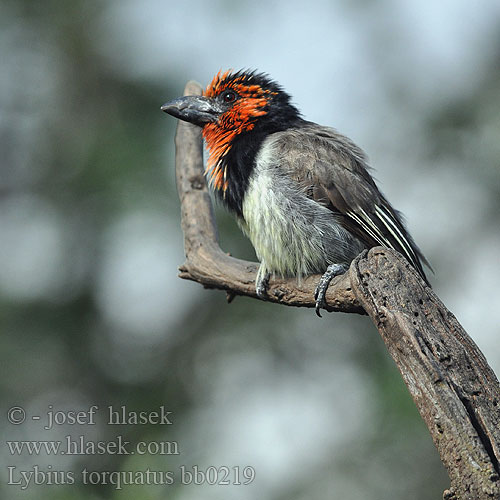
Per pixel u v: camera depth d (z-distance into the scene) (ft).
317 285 25.62
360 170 29.48
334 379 47.55
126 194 46.37
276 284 26.96
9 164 50.90
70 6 51.70
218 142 30.01
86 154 48.24
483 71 53.01
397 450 42.70
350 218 28.17
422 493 42.16
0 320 46.57
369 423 43.42
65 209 48.24
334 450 44.83
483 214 52.42
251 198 28.12
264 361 48.24
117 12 51.57
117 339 48.42
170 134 48.32
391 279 20.07
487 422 18.38
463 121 52.37
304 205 27.66
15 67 51.93
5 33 51.98
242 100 29.96
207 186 30.19
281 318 47.96
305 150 28.43
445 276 52.39
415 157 53.21
